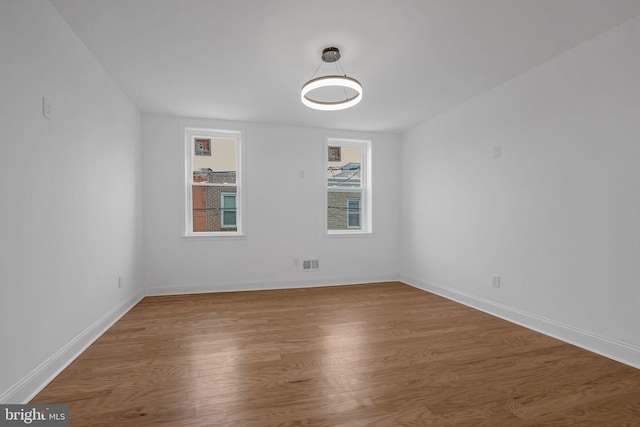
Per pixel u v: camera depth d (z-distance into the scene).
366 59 2.76
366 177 5.12
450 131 4.02
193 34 2.37
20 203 1.72
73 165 2.31
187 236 4.22
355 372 2.07
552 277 2.73
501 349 2.44
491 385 1.91
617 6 2.04
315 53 2.66
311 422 1.55
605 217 2.34
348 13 2.13
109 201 3.01
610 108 2.30
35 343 1.84
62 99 2.16
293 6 2.05
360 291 4.40
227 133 4.52
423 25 2.26
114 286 3.12
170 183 4.19
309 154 4.73
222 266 4.36
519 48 2.58
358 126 4.74
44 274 1.94
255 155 4.50
